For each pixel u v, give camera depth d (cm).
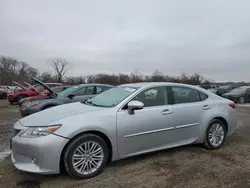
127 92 405
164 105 414
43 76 6688
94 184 316
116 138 356
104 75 5434
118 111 366
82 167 330
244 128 687
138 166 378
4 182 321
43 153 304
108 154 357
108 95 430
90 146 337
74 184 316
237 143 518
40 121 332
